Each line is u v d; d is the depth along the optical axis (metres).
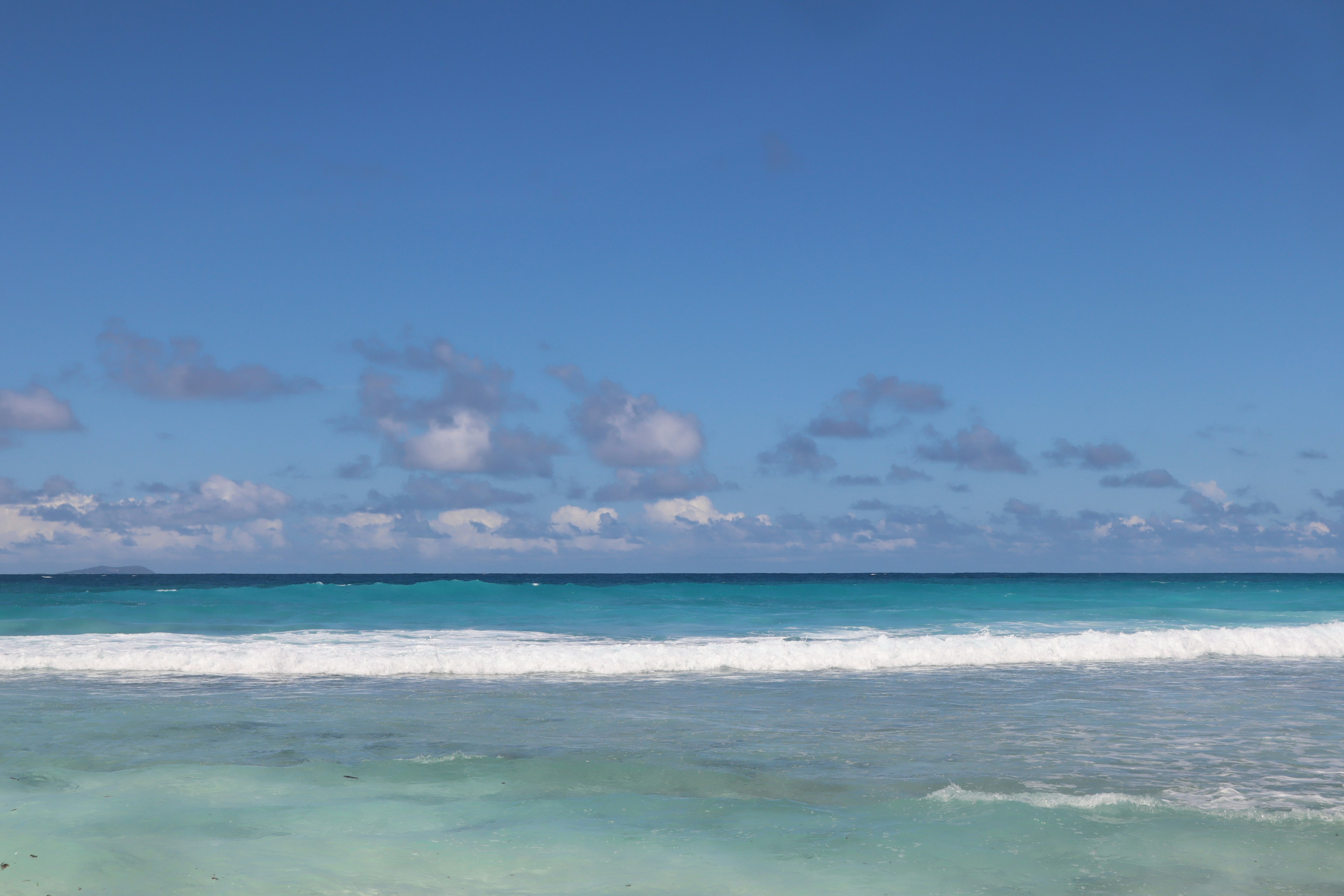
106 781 9.66
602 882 6.93
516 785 9.62
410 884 6.84
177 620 28.97
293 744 11.49
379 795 9.22
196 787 9.44
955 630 27.45
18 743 11.41
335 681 16.89
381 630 26.59
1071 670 19.34
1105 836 8.00
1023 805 8.87
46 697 14.85
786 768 10.40
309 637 23.83
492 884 6.87
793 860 7.41
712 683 17.00
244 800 8.99
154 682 16.50
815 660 19.70
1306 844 7.82
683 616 31.81
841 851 7.62
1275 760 10.88
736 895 6.69
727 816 8.61
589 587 43.72
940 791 9.32
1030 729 12.66
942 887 6.86
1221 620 31.09
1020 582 74.31
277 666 17.98
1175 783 9.83
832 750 11.35
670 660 19.09
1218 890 6.82
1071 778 10.06
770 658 19.50
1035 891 6.79
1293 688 16.73
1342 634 23.55
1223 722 13.31
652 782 9.78
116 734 12.04
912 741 11.91
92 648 19.97
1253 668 19.81
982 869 7.22
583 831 8.14
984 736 12.20
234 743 11.55
